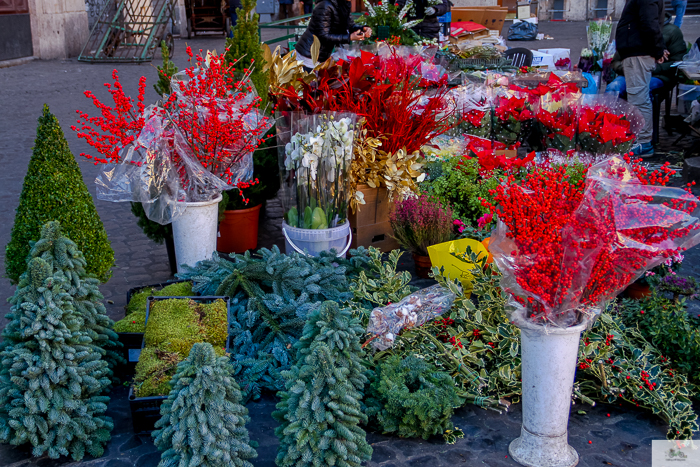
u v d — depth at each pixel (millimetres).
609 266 2434
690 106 8289
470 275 4043
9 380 2719
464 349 3238
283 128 4246
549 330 2492
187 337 3152
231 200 4695
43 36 14727
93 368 2824
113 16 15352
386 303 3600
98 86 11664
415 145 4859
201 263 3816
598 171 2727
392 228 4852
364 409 2984
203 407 2512
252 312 3447
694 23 18406
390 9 7953
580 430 3004
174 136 3775
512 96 6117
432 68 6180
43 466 2713
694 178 6219
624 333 3352
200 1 17953
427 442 2920
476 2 14820
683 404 2959
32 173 3439
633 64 7344
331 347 2574
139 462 2748
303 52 7383
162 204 3865
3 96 10711
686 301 4133
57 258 2930
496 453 2836
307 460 2543
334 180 4156
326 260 3947
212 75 3734
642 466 2746
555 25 21234
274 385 3207
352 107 4668
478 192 4727
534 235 2410
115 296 4293
